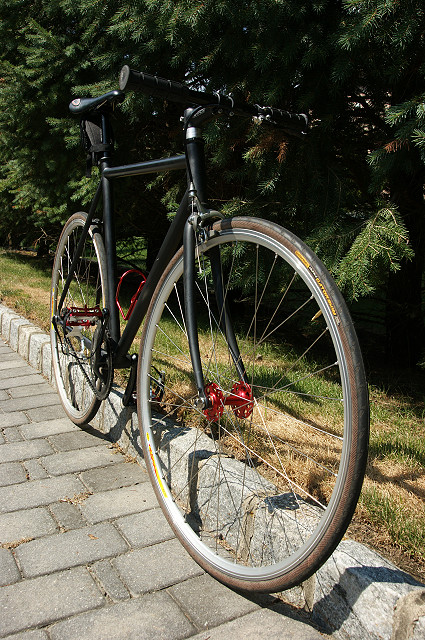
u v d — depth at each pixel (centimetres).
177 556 186
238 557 184
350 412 127
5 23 541
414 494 203
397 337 433
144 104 358
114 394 284
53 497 223
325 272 135
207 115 172
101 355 239
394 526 178
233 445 231
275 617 157
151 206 593
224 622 156
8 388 363
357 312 488
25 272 827
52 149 554
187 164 178
